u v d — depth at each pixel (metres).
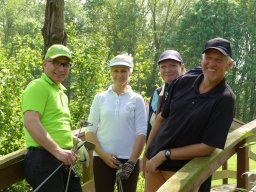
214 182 7.62
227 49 2.94
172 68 4.10
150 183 3.32
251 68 45.53
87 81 8.05
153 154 3.23
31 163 3.19
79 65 8.05
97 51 8.16
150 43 46.72
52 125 3.26
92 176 4.77
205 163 2.83
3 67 6.89
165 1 46.47
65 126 3.35
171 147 3.09
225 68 2.97
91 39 8.30
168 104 3.23
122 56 3.98
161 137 3.16
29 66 8.02
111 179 4.07
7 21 46.44
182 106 3.05
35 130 3.10
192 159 2.94
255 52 46.62
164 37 45.88
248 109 47.03
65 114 3.39
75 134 4.41
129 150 4.00
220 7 43.88
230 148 3.45
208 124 2.93
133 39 44.44
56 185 3.23
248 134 3.04
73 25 8.59
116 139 3.95
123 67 3.96
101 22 44.47
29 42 8.30
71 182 3.48
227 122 2.91
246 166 4.10
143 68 9.42
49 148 3.12
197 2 44.38
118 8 44.09
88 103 7.95
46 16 6.46
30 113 3.14
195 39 43.66
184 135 3.01
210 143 2.90
